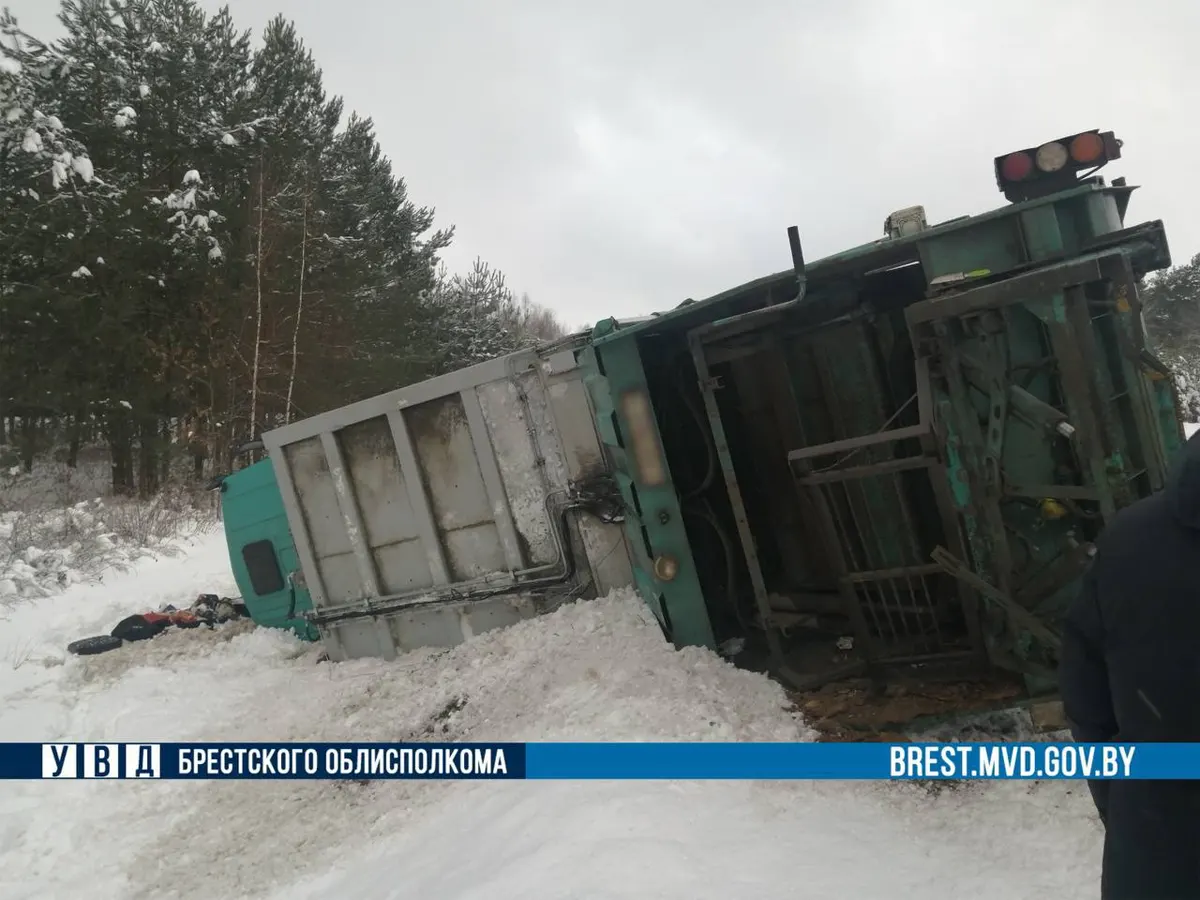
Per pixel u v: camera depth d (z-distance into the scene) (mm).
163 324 18422
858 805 3658
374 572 7086
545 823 3482
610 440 5449
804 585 5441
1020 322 3814
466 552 6719
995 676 4195
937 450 3938
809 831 3334
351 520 7055
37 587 10695
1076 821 3326
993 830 3379
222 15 21984
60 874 4898
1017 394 3768
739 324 4633
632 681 4758
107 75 18016
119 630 9094
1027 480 3855
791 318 4938
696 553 5523
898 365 4879
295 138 21812
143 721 6711
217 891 4359
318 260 21047
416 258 28375
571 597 6312
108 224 16688
